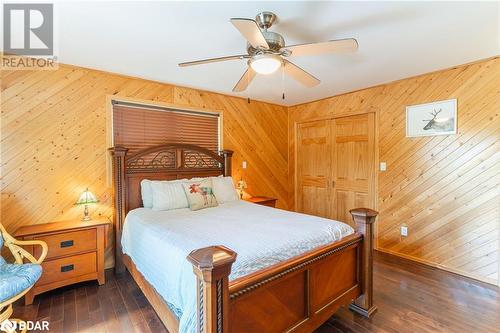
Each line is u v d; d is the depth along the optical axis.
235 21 1.41
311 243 1.88
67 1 1.65
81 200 2.63
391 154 3.45
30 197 2.58
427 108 3.10
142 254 2.19
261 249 1.64
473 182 2.76
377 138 3.60
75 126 2.82
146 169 3.18
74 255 2.49
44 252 2.06
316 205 4.46
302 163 4.69
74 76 2.81
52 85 2.69
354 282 2.09
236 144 4.15
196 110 3.71
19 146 2.53
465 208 2.82
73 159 2.80
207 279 1.11
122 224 2.91
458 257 2.87
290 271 1.54
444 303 2.27
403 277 2.78
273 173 4.65
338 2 1.69
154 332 1.89
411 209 3.25
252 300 1.38
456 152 2.88
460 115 2.84
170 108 3.48
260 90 3.79
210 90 3.77
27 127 2.57
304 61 2.71
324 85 3.55
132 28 2.01
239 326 1.32
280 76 3.15
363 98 3.75
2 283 1.67
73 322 2.01
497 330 1.90
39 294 2.41
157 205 2.84
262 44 1.67
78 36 2.13
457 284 2.62
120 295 2.41
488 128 2.66
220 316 1.14
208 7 1.74
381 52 2.48
